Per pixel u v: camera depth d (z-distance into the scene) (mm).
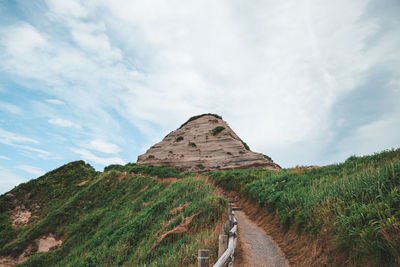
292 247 8227
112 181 35938
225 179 25750
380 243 4426
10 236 29422
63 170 44594
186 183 23828
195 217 13570
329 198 7738
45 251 23719
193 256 8188
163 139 61188
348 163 13383
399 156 10359
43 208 35656
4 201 36156
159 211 18891
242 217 14336
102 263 14836
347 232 5559
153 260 11156
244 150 47719
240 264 7297
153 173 41375
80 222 26781
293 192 11594
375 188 6406
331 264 5688
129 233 17188
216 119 61031
